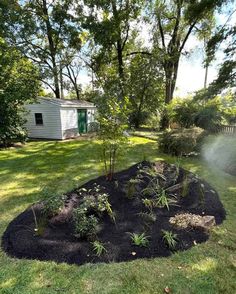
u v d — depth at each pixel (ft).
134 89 56.13
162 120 53.57
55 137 42.73
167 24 53.47
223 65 30.76
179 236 9.58
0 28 42.86
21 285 7.30
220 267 7.96
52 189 15.71
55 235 9.83
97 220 10.51
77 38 50.14
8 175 19.48
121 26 50.06
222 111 35.17
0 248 9.20
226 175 18.66
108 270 7.91
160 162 19.56
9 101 31.48
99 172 19.66
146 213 11.49
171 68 54.60
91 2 43.45
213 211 11.91
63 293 6.98
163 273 7.73
